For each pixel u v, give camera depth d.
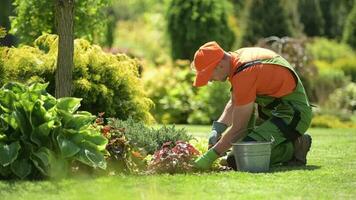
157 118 18.14
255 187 6.49
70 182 6.57
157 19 33.16
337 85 24.05
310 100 21.42
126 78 10.54
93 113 10.20
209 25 22.47
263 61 7.75
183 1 22.59
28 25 13.11
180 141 7.61
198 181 6.75
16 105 6.92
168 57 23.78
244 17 25.81
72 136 6.98
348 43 30.67
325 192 6.30
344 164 8.27
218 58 7.69
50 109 7.01
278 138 7.86
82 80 9.98
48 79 10.06
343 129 16.14
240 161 7.59
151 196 5.65
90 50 10.38
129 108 10.52
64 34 8.59
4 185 6.40
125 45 31.06
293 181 6.84
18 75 9.88
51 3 12.97
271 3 25.73
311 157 9.04
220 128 8.16
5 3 22.00
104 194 5.14
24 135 6.88
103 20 13.43
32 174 6.89
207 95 18.06
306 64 21.06
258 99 7.93
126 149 7.33
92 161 6.91
